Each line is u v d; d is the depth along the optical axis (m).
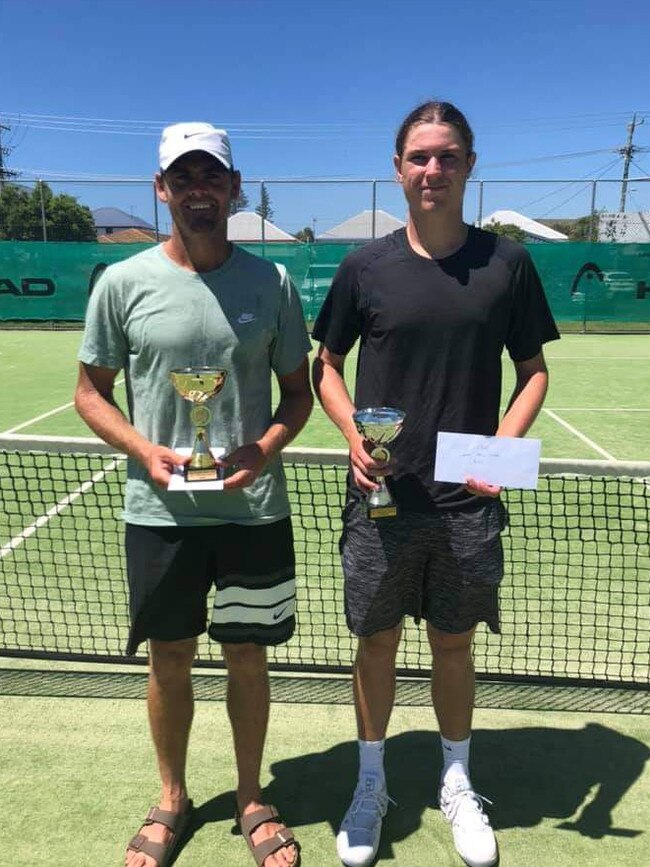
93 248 16.88
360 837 2.11
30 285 17.09
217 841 2.17
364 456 1.99
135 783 2.41
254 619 2.07
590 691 2.93
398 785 2.42
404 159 1.96
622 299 17.20
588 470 2.79
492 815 2.28
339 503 5.08
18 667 3.09
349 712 2.80
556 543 4.47
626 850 2.14
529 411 2.10
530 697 2.89
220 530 2.00
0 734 2.65
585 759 2.54
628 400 9.63
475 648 3.29
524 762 2.52
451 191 1.92
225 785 2.41
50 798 2.34
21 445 2.91
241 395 1.96
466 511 2.05
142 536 2.02
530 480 1.95
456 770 2.27
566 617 3.38
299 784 2.42
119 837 2.19
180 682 2.13
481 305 1.95
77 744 2.60
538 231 36.59
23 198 17.84
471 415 2.03
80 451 2.89
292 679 3.02
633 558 4.24
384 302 2.00
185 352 1.90
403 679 3.03
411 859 2.12
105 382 2.02
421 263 1.98
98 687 2.95
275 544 2.06
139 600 2.04
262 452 1.94
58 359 13.10
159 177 1.91
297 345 2.06
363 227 22.25
